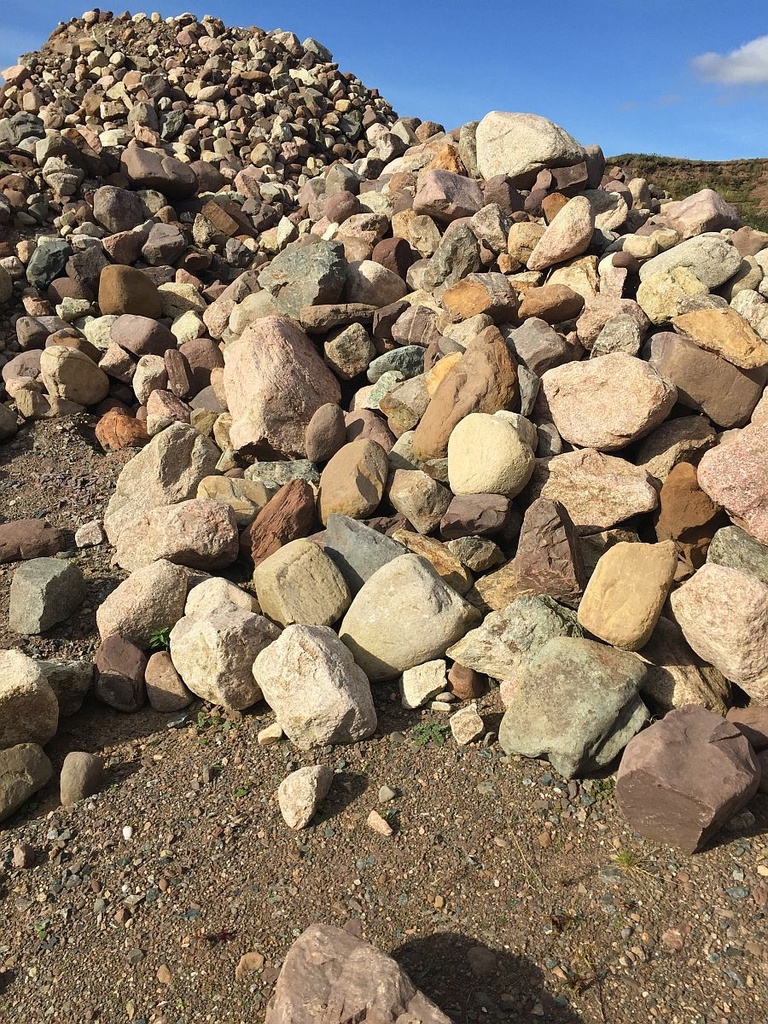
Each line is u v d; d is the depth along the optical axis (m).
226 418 6.20
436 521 4.63
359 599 3.96
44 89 11.85
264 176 10.82
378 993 2.21
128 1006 2.54
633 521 4.48
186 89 12.05
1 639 4.39
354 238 7.39
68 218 8.91
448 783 3.29
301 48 13.49
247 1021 2.46
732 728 3.03
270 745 3.58
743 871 2.84
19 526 5.32
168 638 4.19
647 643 3.68
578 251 6.15
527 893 2.81
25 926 2.82
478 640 3.70
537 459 4.76
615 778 3.20
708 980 2.49
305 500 4.75
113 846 3.12
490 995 2.49
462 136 8.49
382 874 2.91
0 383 7.47
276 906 2.82
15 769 3.33
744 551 3.90
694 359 4.76
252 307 6.88
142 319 7.19
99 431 6.78
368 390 5.86
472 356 5.01
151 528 4.73
